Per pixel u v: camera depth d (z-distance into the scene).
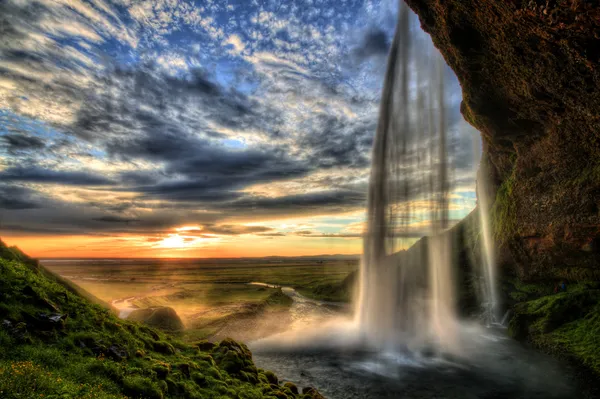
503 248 40.50
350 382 21.16
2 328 9.70
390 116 41.31
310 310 49.28
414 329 34.00
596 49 16.89
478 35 22.45
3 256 15.51
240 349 17.73
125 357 11.41
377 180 42.50
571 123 25.70
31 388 7.59
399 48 40.06
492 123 32.56
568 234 30.03
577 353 21.67
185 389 11.35
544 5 15.64
